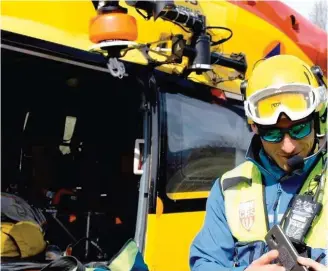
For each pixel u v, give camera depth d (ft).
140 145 6.80
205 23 6.64
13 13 5.75
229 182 4.04
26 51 5.86
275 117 3.68
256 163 3.91
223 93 7.94
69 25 6.20
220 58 7.35
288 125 3.70
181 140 7.02
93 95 8.29
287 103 3.72
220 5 7.99
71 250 7.18
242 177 4.02
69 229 8.25
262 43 8.69
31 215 6.98
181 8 6.31
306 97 3.74
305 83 3.84
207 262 3.85
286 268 3.39
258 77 3.97
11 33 5.66
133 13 6.75
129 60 6.60
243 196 3.94
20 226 6.22
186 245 6.76
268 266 3.42
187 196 6.94
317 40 10.10
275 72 3.89
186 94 7.30
